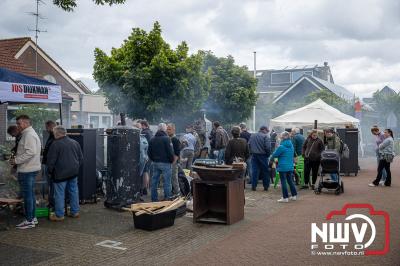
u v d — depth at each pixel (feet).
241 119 77.36
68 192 28.68
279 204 34.50
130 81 52.37
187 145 42.19
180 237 24.29
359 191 41.73
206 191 28.71
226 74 76.28
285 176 35.55
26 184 25.54
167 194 32.35
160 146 32.09
